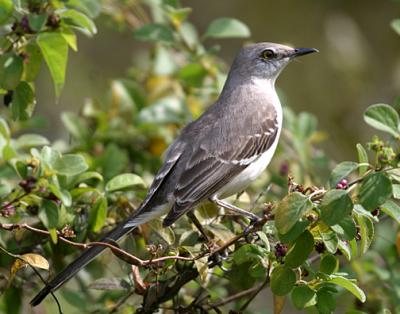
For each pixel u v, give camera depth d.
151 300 9.55
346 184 8.48
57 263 10.49
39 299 9.40
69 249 10.10
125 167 12.61
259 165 11.66
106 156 11.69
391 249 11.67
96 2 10.50
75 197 9.98
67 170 8.77
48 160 8.78
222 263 9.77
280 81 19.84
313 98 19.72
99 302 11.28
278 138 12.03
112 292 11.28
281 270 8.45
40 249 10.24
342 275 8.95
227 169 11.23
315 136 13.54
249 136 11.55
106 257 10.72
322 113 19.56
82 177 9.85
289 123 12.98
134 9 14.59
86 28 9.76
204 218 10.41
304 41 20.31
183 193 10.87
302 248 8.40
